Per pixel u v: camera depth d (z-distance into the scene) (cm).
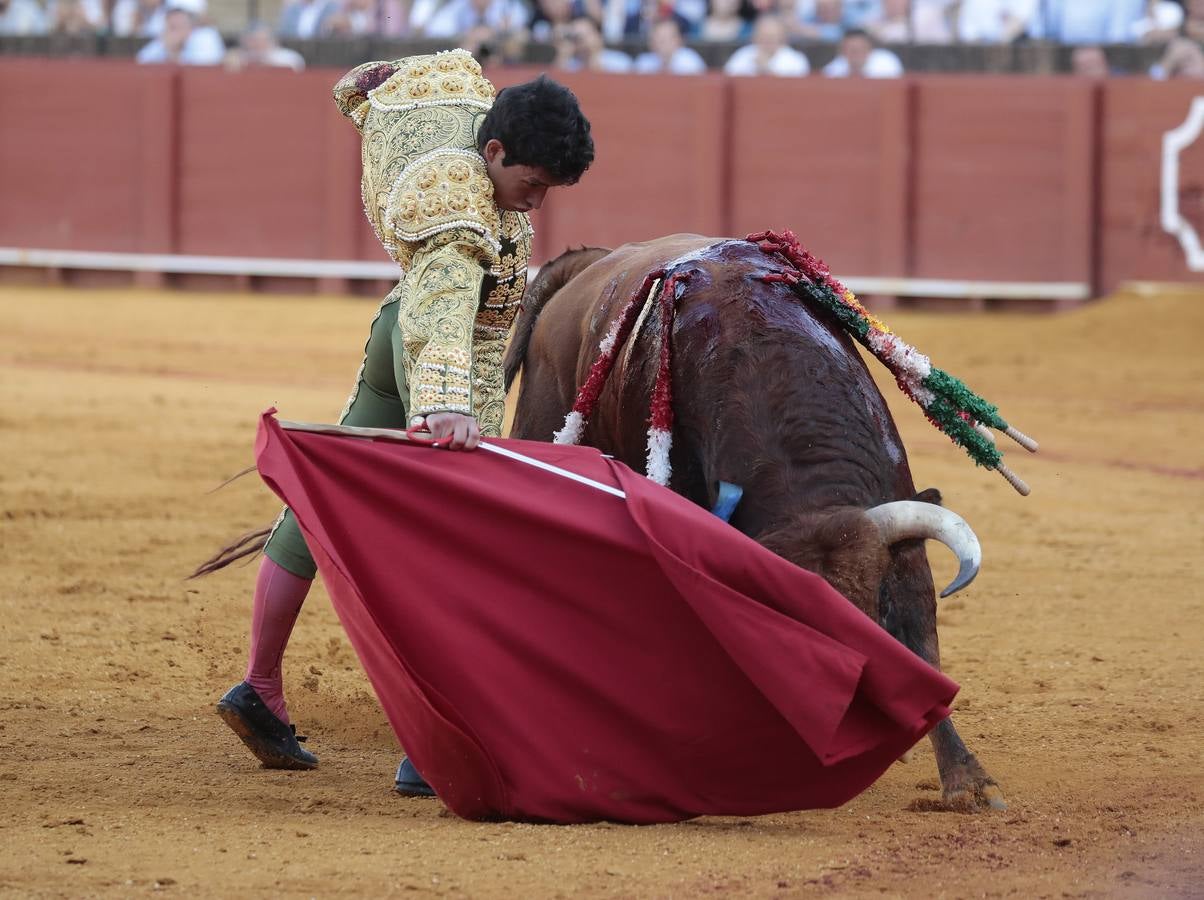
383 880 805
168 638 1416
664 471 1013
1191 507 2142
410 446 902
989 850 871
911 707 853
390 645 861
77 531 1850
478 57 4175
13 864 829
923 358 1056
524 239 987
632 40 4750
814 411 962
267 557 1032
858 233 4494
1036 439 2708
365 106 998
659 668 894
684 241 1233
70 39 4928
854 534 877
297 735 1123
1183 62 4472
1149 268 4406
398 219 926
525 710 898
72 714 1188
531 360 1346
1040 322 4097
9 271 4891
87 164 4806
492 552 898
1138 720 1200
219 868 825
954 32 4694
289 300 4628
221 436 2527
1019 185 4434
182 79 4753
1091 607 1595
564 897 782
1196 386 3294
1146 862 849
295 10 4944
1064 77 4406
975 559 834
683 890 795
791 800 909
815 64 4606
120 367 3341
